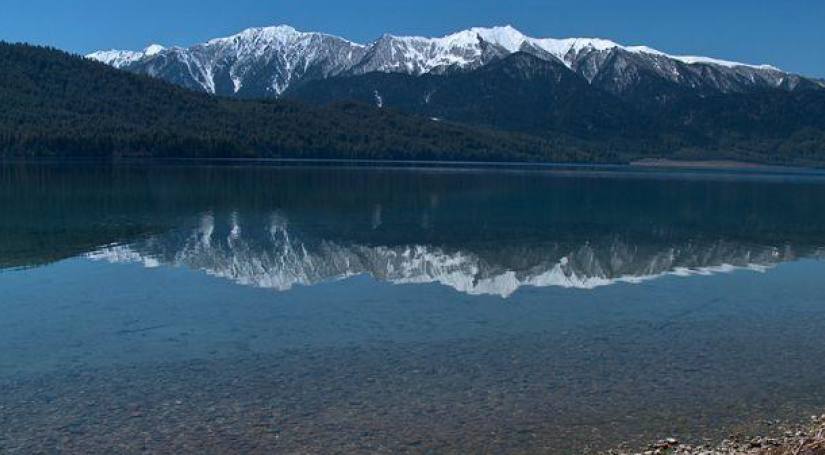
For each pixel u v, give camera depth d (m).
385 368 18.91
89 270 32.16
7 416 15.54
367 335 22.11
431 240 43.69
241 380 17.91
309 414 15.82
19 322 23.17
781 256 40.19
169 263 34.34
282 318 24.12
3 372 18.31
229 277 31.30
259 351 20.34
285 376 18.22
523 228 50.72
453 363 19.36
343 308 25.64
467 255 38.22
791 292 29.45
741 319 24.66
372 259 36.53
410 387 17.50
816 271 34.97
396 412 15.97
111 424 15.20
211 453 13.96
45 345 20.73
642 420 15.69
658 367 19.25
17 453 13.84
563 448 14.27
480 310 25.52
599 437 14.79
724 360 19.94
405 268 34.19
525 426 15.32
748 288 30.28
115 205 61.50
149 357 19.69
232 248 39.28
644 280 32.06
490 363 19.39
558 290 29.45
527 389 17.47
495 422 15.51
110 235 43.22
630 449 14.20
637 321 24.16
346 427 15.18
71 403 16.30
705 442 14.51
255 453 13.98
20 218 50.91
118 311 24.78
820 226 56.31
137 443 14.34
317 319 24.02
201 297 27.17
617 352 20.55
